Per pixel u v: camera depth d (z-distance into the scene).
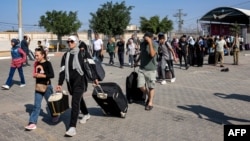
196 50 17.88
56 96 6.30
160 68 11.70
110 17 43.03
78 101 5.91
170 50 11.89
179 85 11.39
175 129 6.25
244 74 14.70
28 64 19.17
